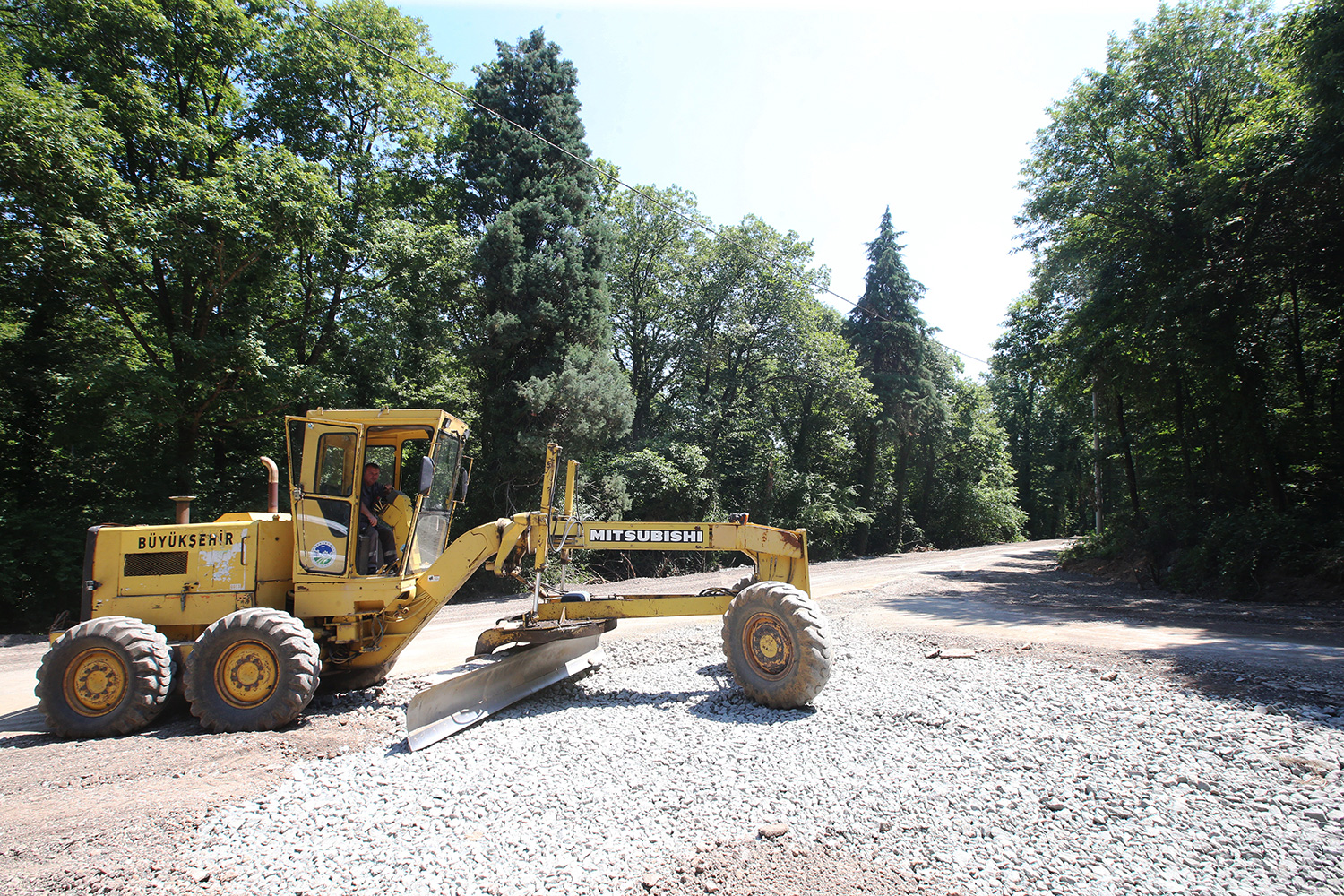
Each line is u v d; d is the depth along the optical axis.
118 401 15.42
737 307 30.62
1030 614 12.08
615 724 5.81
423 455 7.36
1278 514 15.36
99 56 16.02
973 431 47.03
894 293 36.97
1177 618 11.48
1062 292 21.48
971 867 3.45
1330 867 3.39
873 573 21.69
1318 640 9.27
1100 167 20.58
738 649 6.49
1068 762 4.77
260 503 18.86
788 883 3.32
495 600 16.89
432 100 21.81
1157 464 21.41
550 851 3.67
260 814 4.19
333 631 6.88
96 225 13.66
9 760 5.39
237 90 19.17
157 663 6.15
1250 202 14.96
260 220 14.98
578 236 20.80
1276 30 17.28
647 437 28.11
